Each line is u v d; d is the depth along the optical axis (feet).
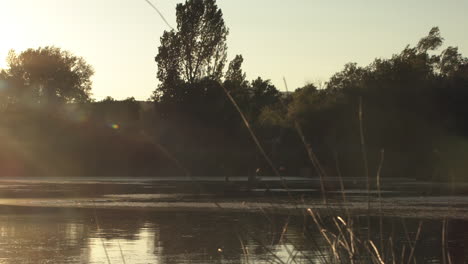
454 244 51.39
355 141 214.90
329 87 288.92
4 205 94.48
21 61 363.35
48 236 57.06
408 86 220.02
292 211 73.00
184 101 228.43
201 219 73.26
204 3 223.51
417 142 213.46
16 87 353.51
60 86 359.66
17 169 236.02
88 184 166.81
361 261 15.38
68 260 43.39
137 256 45.47
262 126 199.82
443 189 140.67
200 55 225.76
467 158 201.26
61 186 154.51
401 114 214.07
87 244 51.70
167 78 228.43
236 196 113.60
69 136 247.50
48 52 368.07
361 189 135.23
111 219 73.61
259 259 39.96
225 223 68.28
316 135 213.66
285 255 39.06
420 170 204.74
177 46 225.56
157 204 96.63
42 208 89.10
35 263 42.22
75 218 74.54
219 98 225.56
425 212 79.77
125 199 107.24
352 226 15.74
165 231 61.16
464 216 75.56
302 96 226.79
